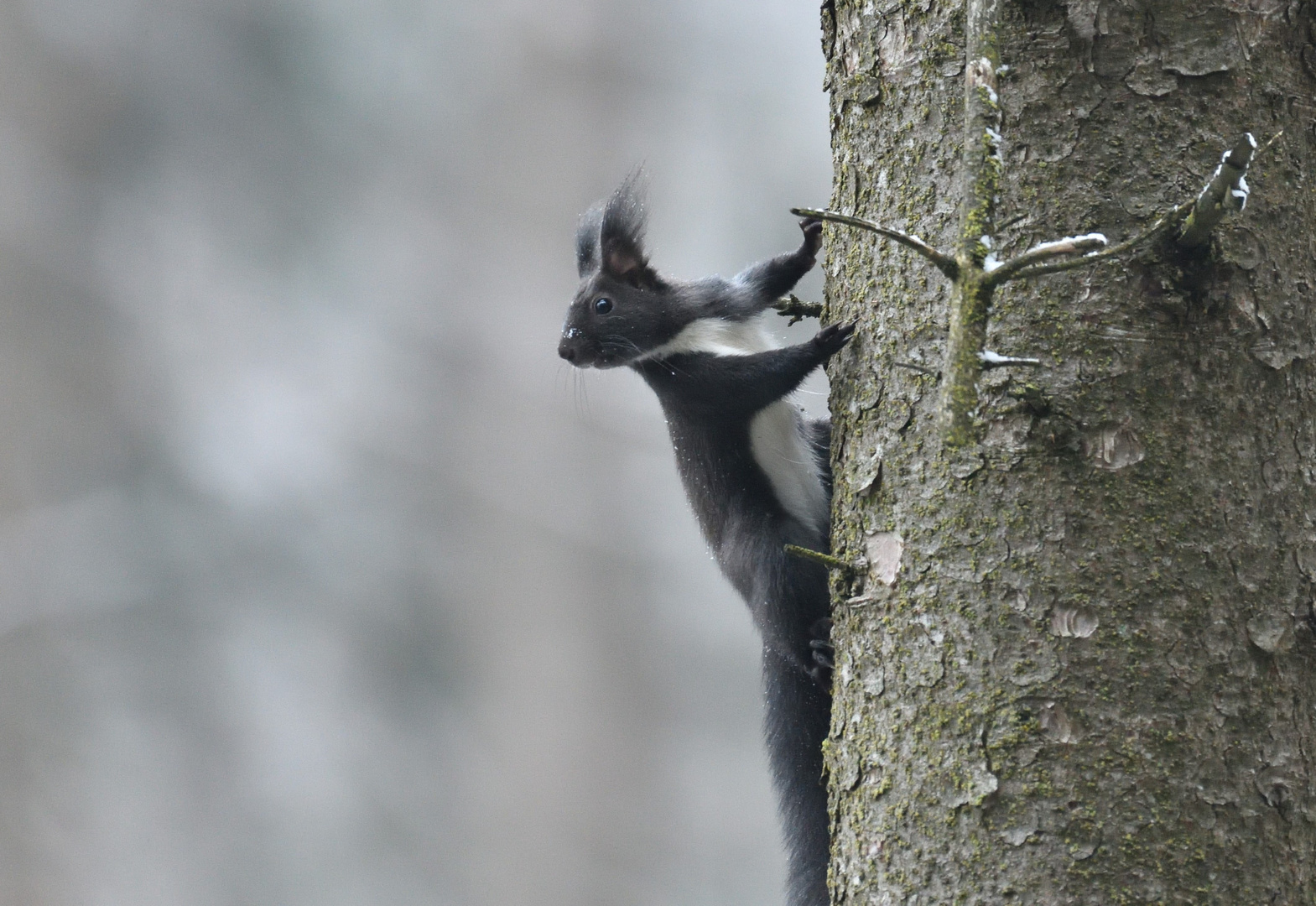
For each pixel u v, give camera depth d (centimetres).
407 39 2128
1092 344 376
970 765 371
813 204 2105
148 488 1920
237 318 2016
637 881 1550
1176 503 368
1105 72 388
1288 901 354
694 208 2038
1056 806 359
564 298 1673
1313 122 396
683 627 1822
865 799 395
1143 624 363
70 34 2006
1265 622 366
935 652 384
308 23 2102
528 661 1591
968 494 385
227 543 1920
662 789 1595
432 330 1750
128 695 1819
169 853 1759
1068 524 371
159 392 1948
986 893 363
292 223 2094
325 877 1803
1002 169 380
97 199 2009
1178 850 352
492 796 1575
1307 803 362
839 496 430
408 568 1872
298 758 1859
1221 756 358
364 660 1908
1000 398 382
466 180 1783
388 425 1788
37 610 1752
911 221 418
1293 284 384
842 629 419
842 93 450
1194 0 388
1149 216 379
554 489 1630
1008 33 396
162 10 2052
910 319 413
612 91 1739
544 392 1659
